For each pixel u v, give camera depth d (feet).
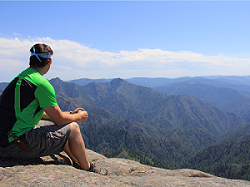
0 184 8.66
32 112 11.43
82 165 15.17
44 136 11.90
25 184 8.96
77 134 14.05
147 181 14.21
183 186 12.99
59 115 12.27
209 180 14.92
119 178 15.06
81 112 14.82
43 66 12.27
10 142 10.96
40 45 12.02
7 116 10.82
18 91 10.78
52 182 9.64
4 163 11.05
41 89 11.14
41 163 13.06
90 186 10.16
